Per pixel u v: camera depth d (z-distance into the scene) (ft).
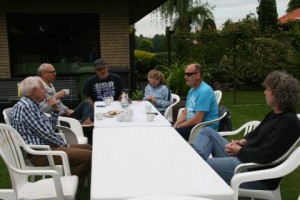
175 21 57.72
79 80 26.25
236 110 29.60
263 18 53.93
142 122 12.05
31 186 9.69
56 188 8.84
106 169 6.96
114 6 27.94
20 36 27.27
